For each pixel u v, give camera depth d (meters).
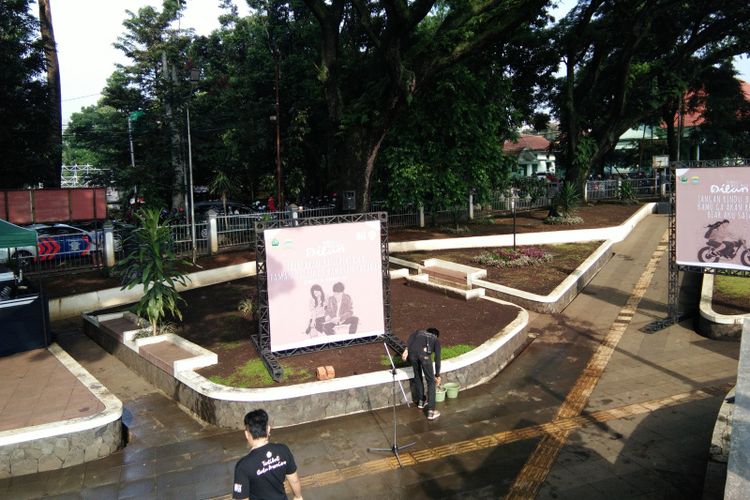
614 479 6.05
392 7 14.24
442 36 16.25
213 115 26.09
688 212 11.35
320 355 9.12
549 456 6.59
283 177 25.45
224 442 7.09
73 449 6.59
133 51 27.98
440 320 11.07
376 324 9.34
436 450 6.79
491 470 6.31
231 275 15.55
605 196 30.20
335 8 17.83
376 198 21.47
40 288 9.89
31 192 14.11
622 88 24.69
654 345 10.73
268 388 7.58
